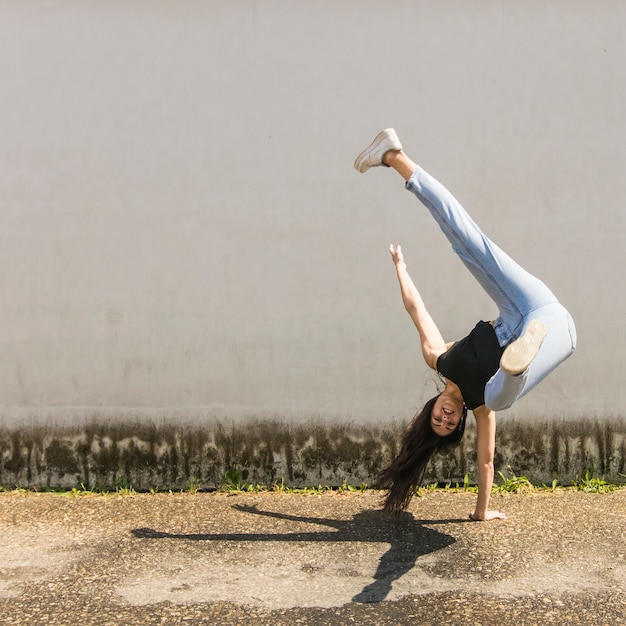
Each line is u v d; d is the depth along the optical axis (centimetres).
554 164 399
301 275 400
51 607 270
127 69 395
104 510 371
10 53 395
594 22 396
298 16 394
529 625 256
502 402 286
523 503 378
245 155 398
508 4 394
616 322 404
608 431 405
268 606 270
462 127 398
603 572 295
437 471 410
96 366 404
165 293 401
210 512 368
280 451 405
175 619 262
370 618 261
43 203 399
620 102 398
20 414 405
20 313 402
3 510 372
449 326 403
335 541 328
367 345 403
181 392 404
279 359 403
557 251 402
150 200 399
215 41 395
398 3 394
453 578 290
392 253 351
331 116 397
